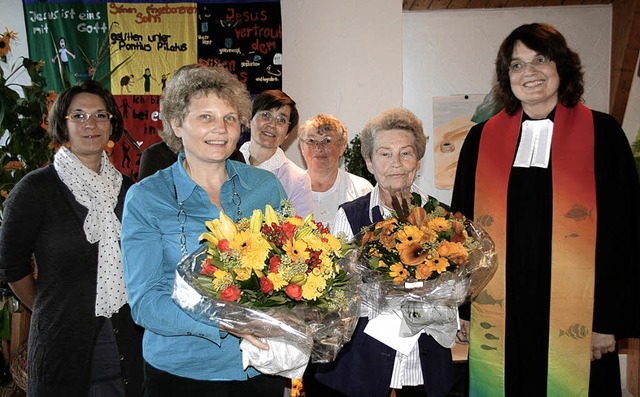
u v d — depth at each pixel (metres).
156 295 1.65
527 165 2.25
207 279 1.58
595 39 5.68
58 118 2.51
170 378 1.75
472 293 1.96
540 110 2.28
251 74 4.88
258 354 1.63
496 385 2.28
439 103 5.73
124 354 2.41
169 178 1.78
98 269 2.37
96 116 2.51
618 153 2.18
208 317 1.56
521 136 2.30
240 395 1.80
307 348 1.61
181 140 1.81
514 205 2.25
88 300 2.36
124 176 2.64
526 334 2.22
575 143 2.21
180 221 1.72
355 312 1.72
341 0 4.98
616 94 5.56
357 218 2.15
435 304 1.85
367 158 2.20
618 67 5.51
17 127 3.44
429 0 5.49
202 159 1.73
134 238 1.68
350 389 2.01
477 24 5.67
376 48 5.00
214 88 1.69
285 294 1.56
